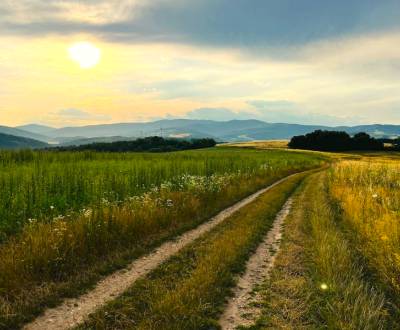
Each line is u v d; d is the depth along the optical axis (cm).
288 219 1527
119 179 1831
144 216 1228
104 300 724
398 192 1967
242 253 1019
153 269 881
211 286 761
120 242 1061
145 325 604
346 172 3089
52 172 1934
